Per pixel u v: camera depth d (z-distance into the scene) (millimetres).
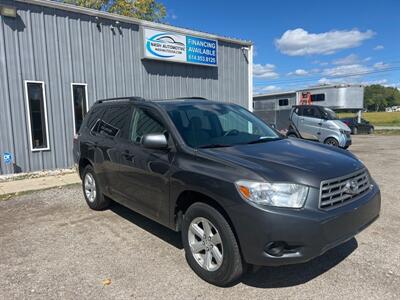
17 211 5867
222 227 3131
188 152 3615
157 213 3994
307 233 2828
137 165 4242
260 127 4730
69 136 10094
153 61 12109
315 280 3346
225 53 14641
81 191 7223
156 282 3379
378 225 4793
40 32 9305
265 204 2877
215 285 3295
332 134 12594
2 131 8805
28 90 9195
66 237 4605
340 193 3139
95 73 10578
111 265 3758
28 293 3225
